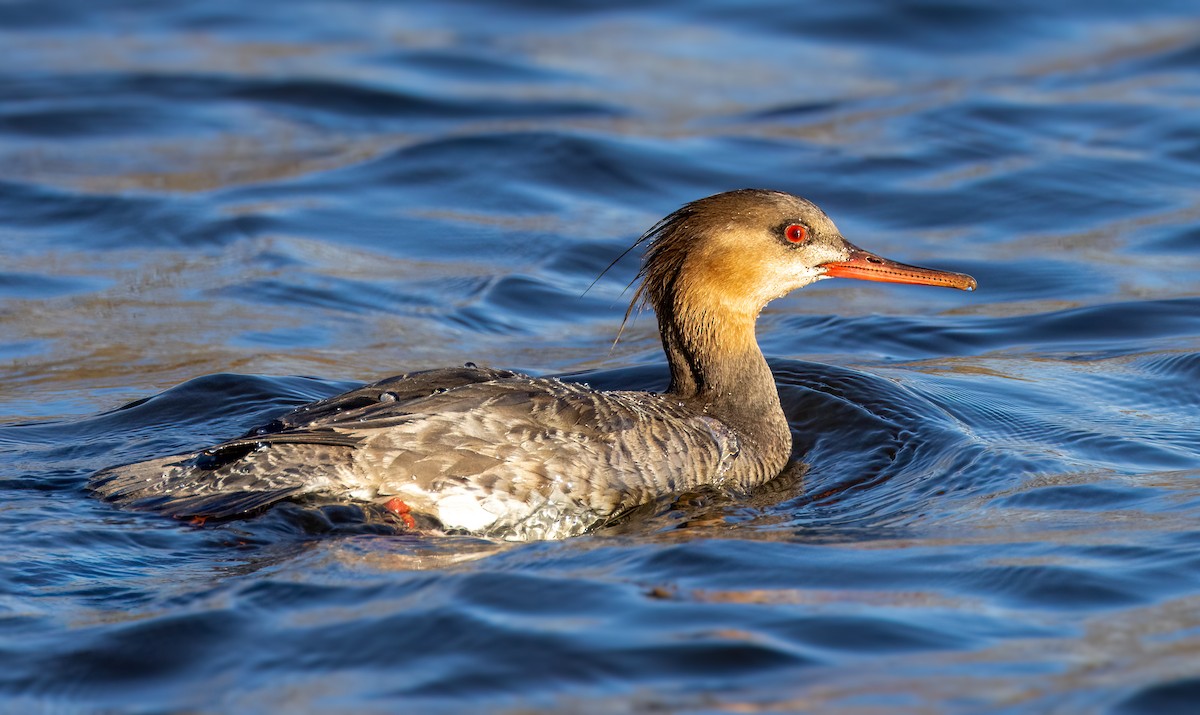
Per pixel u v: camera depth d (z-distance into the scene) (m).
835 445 13.59
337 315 17.69
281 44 28.75
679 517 11.66
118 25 29.92
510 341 17.17
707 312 13.38
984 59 27.97
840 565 10.02
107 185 21.78
